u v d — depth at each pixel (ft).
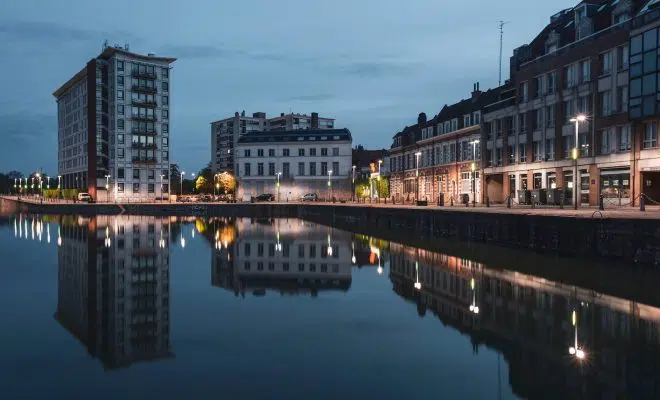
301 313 53.78
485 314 52.65
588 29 144.87
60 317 52.42
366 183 341.00
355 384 34.19
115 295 63.21
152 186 370.53
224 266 88.38
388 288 67.41
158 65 372.79
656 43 115.96
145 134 366.43
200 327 48.32
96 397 32.32
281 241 131.44
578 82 147.02
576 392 32.81
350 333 46.01
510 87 189.98
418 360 38.91
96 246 118.52
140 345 42.70
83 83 386.32
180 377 35.50
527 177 169.89
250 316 52.42
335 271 82.38
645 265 73.41
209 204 290.15
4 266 87.25
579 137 146.41
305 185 369.30
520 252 97.66
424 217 144.05
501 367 37.29
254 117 521.65
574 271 76.07
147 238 138.00
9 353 40.73
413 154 268.21
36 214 276.00
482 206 166.71
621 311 52.85
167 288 67.82
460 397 32.14
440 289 66.08
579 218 84.38
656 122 121.29
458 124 217.56
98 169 361.51
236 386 33.88
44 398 32.14
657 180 125.49
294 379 35.04
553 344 42.57
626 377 35.32
